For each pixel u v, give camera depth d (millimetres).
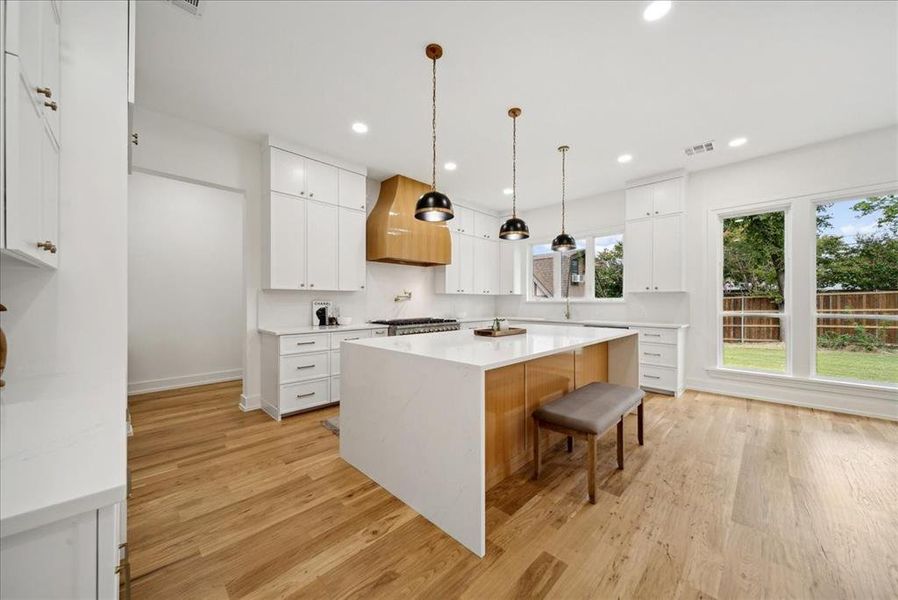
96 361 1049
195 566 1454
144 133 2926
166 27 2000
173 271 4402
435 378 1755
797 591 1316
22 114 765
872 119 3027
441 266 5336
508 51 2207
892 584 1341
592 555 1515
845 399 3344
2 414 915
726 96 2682
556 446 2619
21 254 775
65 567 649
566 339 2564
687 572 1415
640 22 1965
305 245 3639
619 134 3312
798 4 1836
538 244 6105
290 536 1648
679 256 4160
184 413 3438
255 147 3537
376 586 1359
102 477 688
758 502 1893
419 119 3057
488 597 1307
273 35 2074
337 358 3666
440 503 1715
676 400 3828
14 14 716
